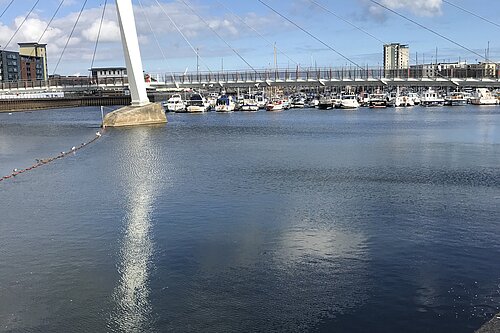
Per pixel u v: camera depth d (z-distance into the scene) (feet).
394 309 31.76
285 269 38.50
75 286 35.91
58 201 62.64
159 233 48.21
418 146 126.00
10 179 79.36
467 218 52.90
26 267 39.58
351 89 501.15
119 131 179.32
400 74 309.83
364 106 393.70
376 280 36.22
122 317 31.19
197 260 40.73
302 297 33.63
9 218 54.54
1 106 372.79
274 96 435.12
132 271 38.52
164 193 67.00
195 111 319.88
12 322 30.73
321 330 29.45
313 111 337.93
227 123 225.97
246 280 36.52
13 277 37.60
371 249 42.96
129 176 81.46
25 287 35.76
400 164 94.12
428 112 308.40
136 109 204.95
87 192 68.18
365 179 77.25
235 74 295.28
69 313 31.83
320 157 105.40
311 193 66.44
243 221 52.24
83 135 164.04
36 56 623.77
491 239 45.52
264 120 249.14
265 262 40.06
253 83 295.07
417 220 52.24
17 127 208.23
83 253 42.78
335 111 334.65
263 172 84.94
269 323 30.27
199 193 66.85
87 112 354.74
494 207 57.82
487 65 397.60
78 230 49.62
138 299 33.63
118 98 433.07
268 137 155.02
